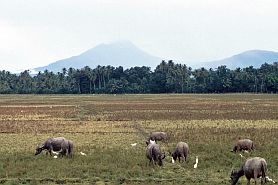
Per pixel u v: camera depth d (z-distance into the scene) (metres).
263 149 52.12
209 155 48.47
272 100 191.50
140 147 56.75
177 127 81.62
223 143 57.62
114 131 77.25
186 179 38.00
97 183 36.66
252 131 71.75
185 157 45.16
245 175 35.00
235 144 52.50
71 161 45.69
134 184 36.12
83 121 98.50
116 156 48.16
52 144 49.34
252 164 34.47
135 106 154.38
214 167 42.97
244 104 158.62
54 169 41.28
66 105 168.12
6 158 47.00
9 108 150.75
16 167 42.03
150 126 84.88
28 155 49.50
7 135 71.75
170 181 37.38
